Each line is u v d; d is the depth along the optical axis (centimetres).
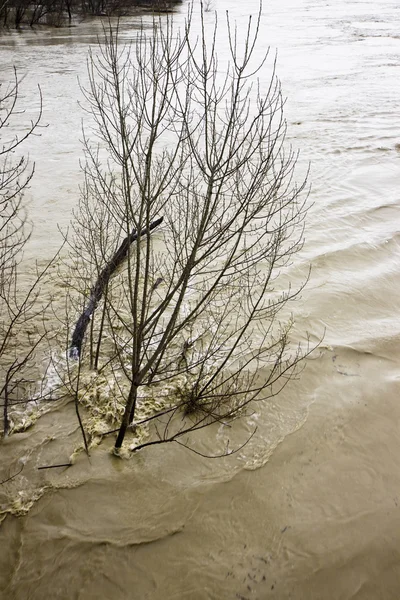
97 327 615
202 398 502
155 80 358
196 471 462
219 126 1323
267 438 500
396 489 465
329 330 655
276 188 480
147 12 3950
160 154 1123
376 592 390
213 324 629
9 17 3406
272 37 3256
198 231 383
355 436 512
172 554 400
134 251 771
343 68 2294
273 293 711
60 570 386
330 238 864
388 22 4125
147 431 489
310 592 386
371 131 1434
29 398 517
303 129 1422
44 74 1977
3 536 404
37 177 1059
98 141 1262
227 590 382
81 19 3722
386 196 1036
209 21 3800
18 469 452
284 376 570
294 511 438
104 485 442
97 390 523
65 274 733
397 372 601
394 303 726
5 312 638
